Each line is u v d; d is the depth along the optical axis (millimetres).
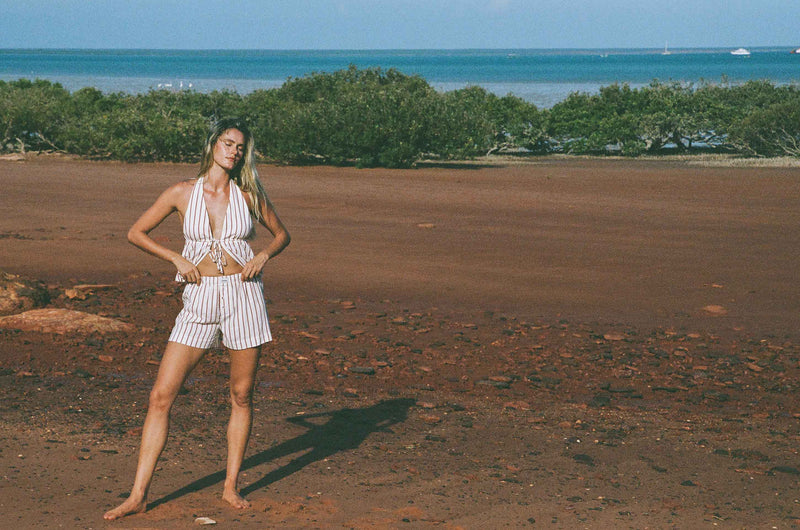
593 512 4176
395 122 34344
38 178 27031
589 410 6379
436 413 6176
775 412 6453
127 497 4156
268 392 6617
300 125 34750
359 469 4816
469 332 8961
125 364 7391
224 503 4129
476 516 4055
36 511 3885
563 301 10852
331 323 9242
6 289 9273
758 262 14023
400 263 13461
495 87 110438
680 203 22547
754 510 4309
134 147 35312
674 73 162500
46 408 5934
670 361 7949
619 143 46250
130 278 11836
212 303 3988
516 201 22734
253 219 4152
